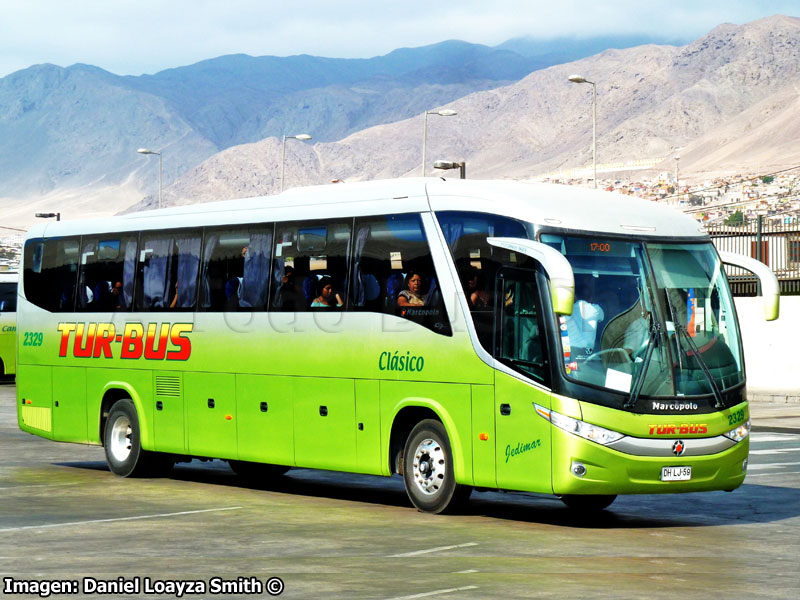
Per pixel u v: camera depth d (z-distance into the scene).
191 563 12.02
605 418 13.99
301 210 17.59
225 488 18.86
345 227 16.88
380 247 16.33
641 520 15.32
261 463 18.64
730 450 14.68
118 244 20.66
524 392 14.41
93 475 20.62
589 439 13.95
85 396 21.03
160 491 18.39
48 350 21.77
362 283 16.48
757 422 31.39
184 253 19.39
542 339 14.26
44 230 22.23
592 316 14.31
